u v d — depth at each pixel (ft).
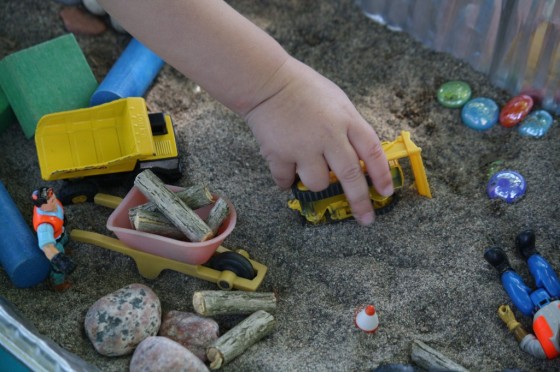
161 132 1.90
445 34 2.11
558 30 1.91
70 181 1.90
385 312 1.75
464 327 1.73
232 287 1.77
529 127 1.96
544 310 1.69
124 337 1.68
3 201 1.82
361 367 1.68
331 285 1.79
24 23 2.18
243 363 1.69
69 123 1.86
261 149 1.74
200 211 1.81
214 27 1.65
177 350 1.64
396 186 1.82
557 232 1.82
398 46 2.16
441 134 2.00
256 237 1.86
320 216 1.83
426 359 1.66
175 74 2.12
